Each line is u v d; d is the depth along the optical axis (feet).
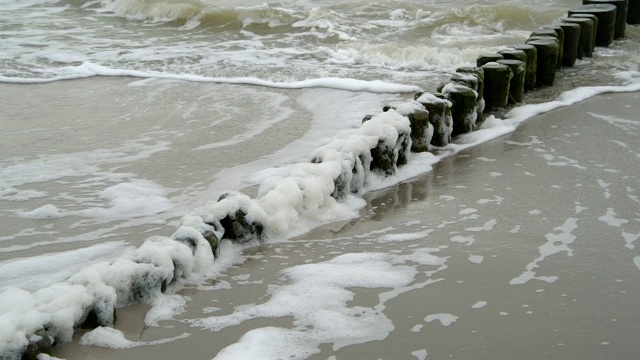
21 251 16.94
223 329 12.98
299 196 17.71
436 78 34.47
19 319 11.56
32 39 45.47
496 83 27.99
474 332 12.75
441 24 47.09
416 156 22.81
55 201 20.18
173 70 37.24
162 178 21.88
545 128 25.80
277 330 12.87
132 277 13.69
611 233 16.92
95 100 31.81
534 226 17.44
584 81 32.65
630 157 22.41
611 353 12.06
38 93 33.30
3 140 26.05
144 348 12.35
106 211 19.36
